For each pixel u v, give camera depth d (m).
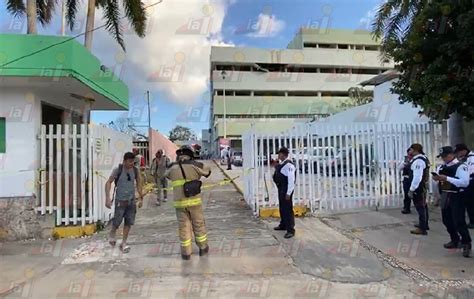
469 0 8.30
